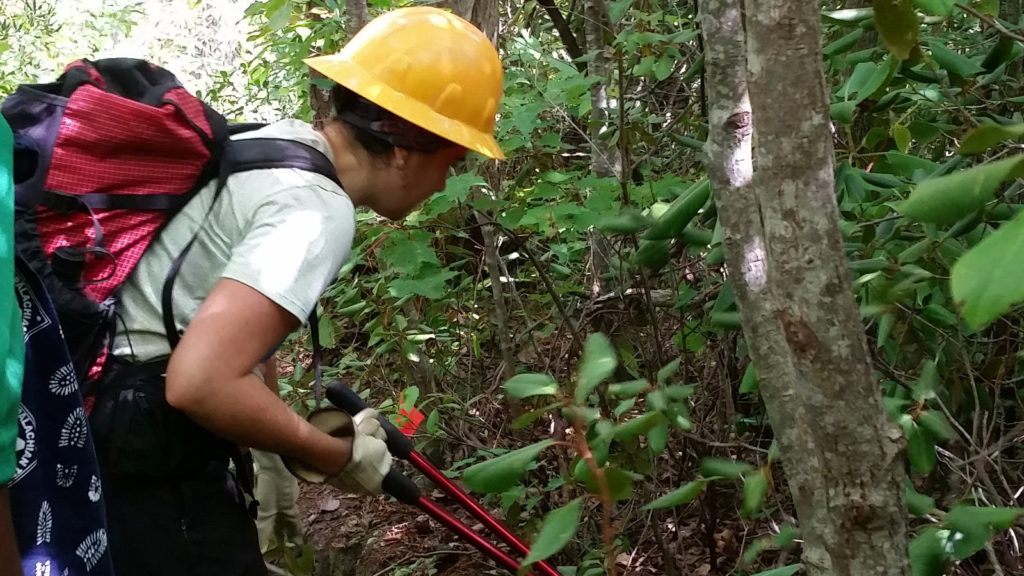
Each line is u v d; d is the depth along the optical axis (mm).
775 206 885
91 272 1425
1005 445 1916
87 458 1130
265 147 1505
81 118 1399
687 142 2377
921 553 1126
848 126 2188
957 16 2678
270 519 2150
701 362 2891
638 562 2611
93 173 1414
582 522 2596
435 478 1814
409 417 2551
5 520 854
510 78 2957
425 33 1681
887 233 1960
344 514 3486
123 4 11070
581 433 1125
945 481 2096
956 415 2041
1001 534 1871
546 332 3145
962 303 514
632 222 2002
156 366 1478
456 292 3162
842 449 900
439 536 3127
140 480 1504
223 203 1465
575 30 3842
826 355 884
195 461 1527
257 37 3889
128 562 1502
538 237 3375
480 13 3307
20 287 1045
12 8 9297
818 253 872
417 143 1647
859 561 921
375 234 2727
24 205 1357
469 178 2451
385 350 2959
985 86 2176
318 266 1427
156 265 1468
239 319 1353
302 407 2955
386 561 3057
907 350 1931
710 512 2457
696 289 2770
